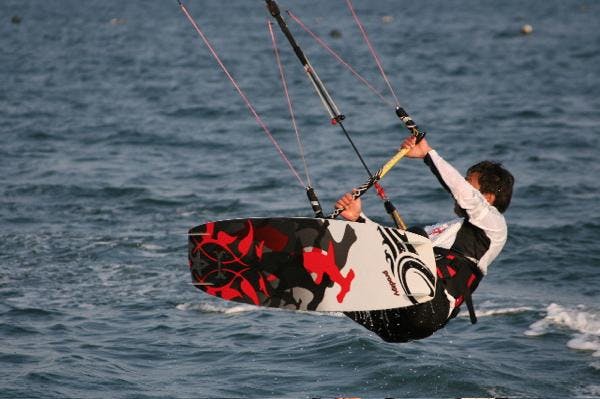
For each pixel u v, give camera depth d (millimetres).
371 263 24250
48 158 79188
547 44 183750
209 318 40344
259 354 35938
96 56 169125
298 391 32781
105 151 82812
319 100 114312
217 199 63875
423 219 58125
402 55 166000
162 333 38438
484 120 97062
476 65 149750
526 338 37562
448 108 106125
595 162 75250
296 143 86125
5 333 38188
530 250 50562
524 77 134250
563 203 61500
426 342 37031
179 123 98438
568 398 32125
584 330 38281
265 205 62312
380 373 34062
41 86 129125
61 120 99938
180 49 181250
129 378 33562
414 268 23953
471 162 76938
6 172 73000
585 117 98125
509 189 25156
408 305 23875
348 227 24375
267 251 24547
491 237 24484
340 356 35469
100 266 48344
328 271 24438
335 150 82250
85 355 35719
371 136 89125
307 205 62250
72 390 32312
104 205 62469
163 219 58719
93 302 42562
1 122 98062
